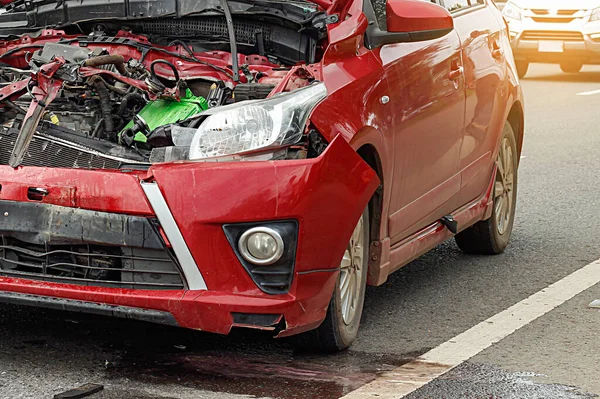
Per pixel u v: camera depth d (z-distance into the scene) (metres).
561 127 14.98
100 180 5.00
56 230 5.06
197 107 5.73
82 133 5.41
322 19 6.03
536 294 7.10
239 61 6.34
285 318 5.09
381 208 5.93
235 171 4.96
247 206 4.95
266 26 6.37
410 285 7.32
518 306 6.79
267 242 5.00
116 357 5.48
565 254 8.29
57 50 6.23
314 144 5.23
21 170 5.12
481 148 7.55
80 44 6.45
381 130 5.75
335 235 5.22
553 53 20.77
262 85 5.55
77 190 5.02
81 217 5.03
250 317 5.05
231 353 5.62
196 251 4.98
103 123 5.60
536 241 8.72
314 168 5.03
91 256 5.15
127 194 4.96
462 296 7.04
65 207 5.05
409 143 6.16
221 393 5.00
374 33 6.02
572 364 5.62
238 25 6.44
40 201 5.07
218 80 5.97
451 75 6.80
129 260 5.09
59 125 5.60
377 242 5.99
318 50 6.29
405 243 6.46
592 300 6.95
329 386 5.15
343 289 5.71
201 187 4.94
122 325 6.02
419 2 6.24
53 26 6.84
